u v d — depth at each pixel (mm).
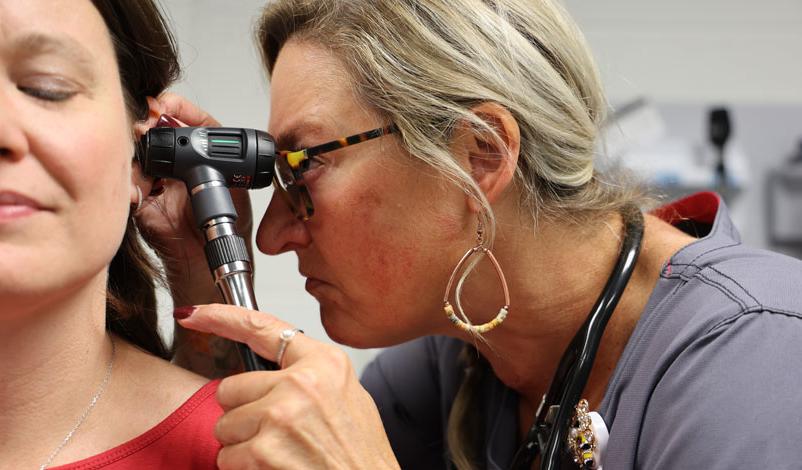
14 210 712
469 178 1019
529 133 1067
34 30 743
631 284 1121
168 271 1193
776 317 943
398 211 1049
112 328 1016
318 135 1056
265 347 877
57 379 847
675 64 2148
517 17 1093
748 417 886
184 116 1149
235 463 827
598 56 2148
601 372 1131
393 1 1056
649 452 975
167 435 872
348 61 1053
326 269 1112
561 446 1058
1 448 838
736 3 2152
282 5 1124
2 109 713
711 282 1025
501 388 1280
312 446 819
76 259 745
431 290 1097
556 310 1120
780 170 2113
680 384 958
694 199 1267
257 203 1952
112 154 782
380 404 1417
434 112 1026
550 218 1096
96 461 840
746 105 2137
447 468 1335
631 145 2059
